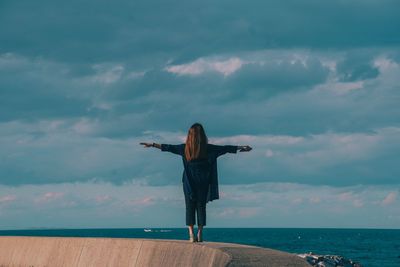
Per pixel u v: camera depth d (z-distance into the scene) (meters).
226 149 11.41
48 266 14.52
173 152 11.48
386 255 75.19
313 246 112.44
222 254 8.68
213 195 11.56
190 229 11.70
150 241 11.53
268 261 8.01
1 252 16.72
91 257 13.14
